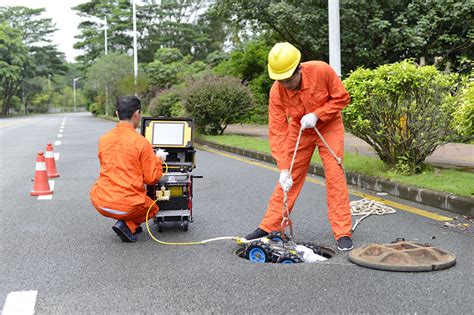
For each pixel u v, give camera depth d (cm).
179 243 540
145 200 546
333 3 1030
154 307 371
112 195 533
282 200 536
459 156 1052
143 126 621
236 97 1770
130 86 3362
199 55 5459
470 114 576
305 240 546
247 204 730
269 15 1986
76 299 388
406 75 757
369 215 648
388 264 440
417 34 1692
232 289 402
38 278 436
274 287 405
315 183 896
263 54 2752
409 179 780
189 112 1792
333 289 399
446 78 776
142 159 541
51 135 2242
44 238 568
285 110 523
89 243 546
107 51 5069
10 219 662
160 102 2225
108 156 544
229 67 2933
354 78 804
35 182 833
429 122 785
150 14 5547
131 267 461
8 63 6712
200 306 371
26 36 7469
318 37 1844
